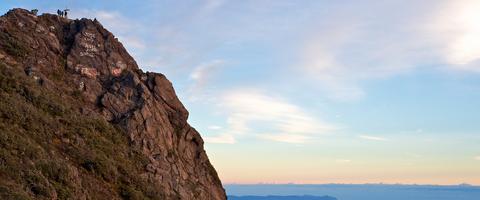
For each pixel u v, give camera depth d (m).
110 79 68.88
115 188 52.50
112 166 54.06
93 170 52.09
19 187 40.91
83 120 59.22
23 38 66.38
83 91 65.50
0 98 52.62
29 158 46.03
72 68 67.44
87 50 70.06
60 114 57.97
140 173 58.12
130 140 61.75
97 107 64.62
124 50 73.62
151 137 63.62
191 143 70.19
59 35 71.69
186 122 70.00
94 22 73.69
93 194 49.00
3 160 43.09
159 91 69.31
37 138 51.00
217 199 67.50
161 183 59.22
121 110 64.75
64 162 48.88
